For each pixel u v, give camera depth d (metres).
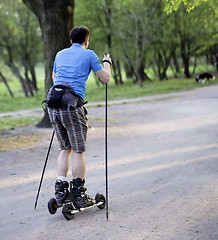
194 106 21.25
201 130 13.14
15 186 7.46
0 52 52.00
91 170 8.53
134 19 48.12
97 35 47.78
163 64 57.94
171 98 28.52
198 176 7.47
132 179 7.57
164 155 9.69
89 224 5.20
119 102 29.06
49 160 9.84
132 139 12.41
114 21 48.66
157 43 53.84
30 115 22.33
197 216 5.28
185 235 4.67
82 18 48.47
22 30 48.69
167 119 16.80
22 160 9.88
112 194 6.62
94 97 37.84
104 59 5.80
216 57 62.78
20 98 50.28
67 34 14.38
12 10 46.31
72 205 5.63
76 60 5.56
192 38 52.00
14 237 4.87
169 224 5.05
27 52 51.56
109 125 15.70
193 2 11.17
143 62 58.12
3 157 10.17
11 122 17.53
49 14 14.20
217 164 8.34
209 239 4.53
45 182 7.71
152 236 4.69
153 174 7.88
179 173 7.82
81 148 5.55
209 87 36.59
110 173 8.17
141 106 23.83
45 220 5.46
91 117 18.64
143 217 5.37
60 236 4.83
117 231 4.89
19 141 12.29
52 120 5.49
